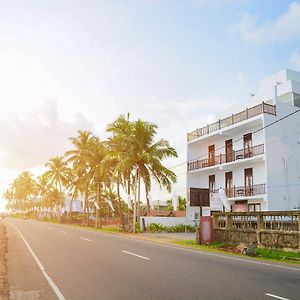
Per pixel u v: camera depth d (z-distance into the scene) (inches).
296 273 457.4
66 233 1248.8
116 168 1572.3
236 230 839.1
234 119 1492.4
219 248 805.2
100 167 1994.3
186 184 1674.5
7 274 439.8
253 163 1393.9
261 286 367.2
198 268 484.1
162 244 895.1
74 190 2817.4
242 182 1449.3
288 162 1311.5
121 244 847.7
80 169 2277.3
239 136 1478.8
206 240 898.7
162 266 499.2
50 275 430.9
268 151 1275.8
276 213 733.9
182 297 319.3
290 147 1323.8
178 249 762.8
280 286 368.2
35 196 4702.3
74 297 321.7
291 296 324.5
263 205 1316.4
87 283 381.7
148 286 365.4
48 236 1088.2
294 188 1309.1
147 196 1614.2
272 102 1411.2
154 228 1529.3
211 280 397.4
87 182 2274.9
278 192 1272.1
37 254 638.5
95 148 2098.9
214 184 1608.0
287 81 1423.5
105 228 1941.4
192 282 385.7
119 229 1756.9
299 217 681.0
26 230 1425.9
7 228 1579.7
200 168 1615.4
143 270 463.8
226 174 1547.7
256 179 1376.7
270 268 499.2
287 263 568.7
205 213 1611.7
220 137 1576.0
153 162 1531.7
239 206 1402.6
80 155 2229.3
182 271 457.4
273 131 1296.8
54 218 3617.1
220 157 1498.5
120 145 1644.9
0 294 326.3
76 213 3494.1
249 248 680.4
